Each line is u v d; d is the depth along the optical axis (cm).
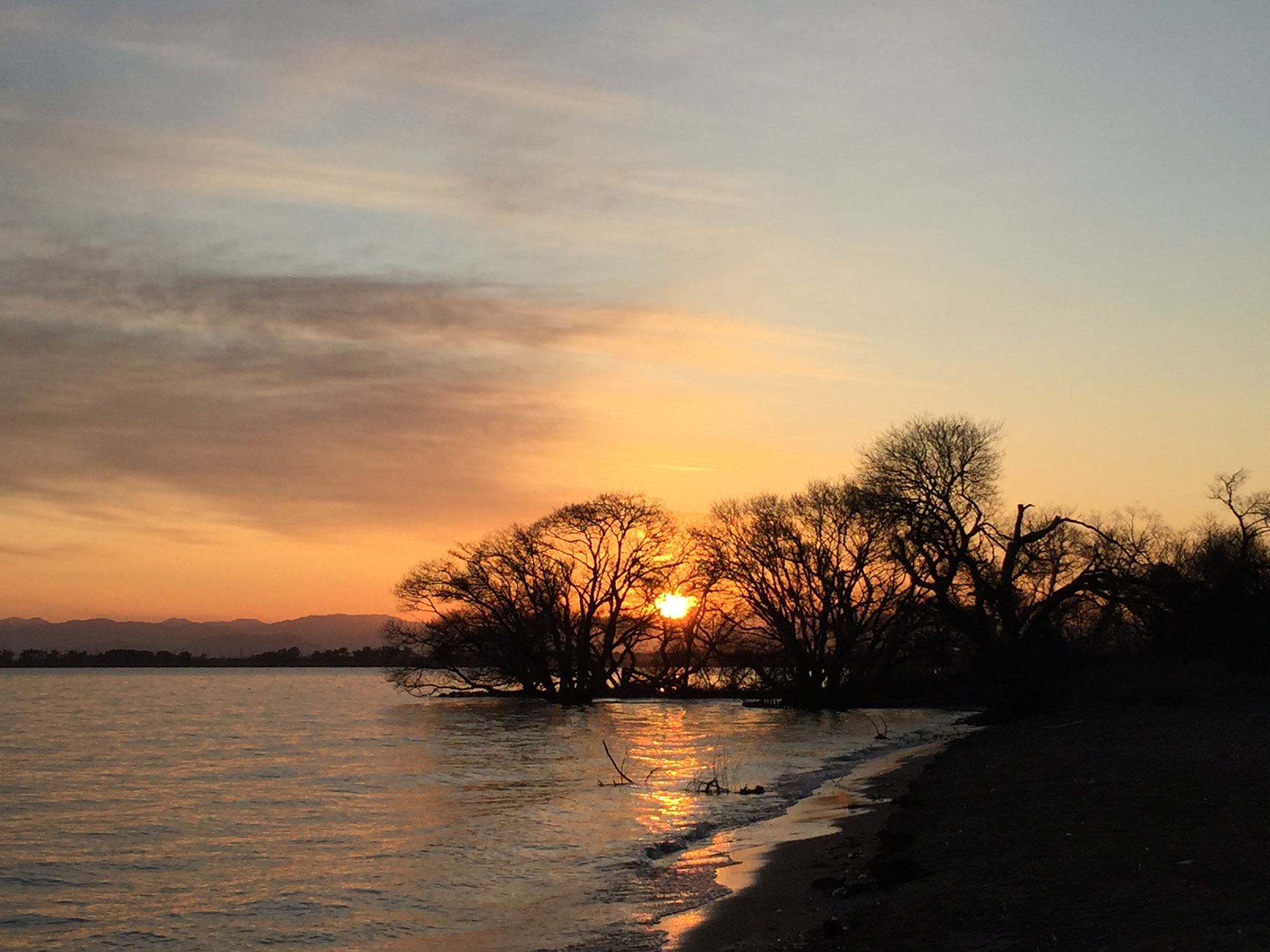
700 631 10188
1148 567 5959
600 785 3538
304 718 8756
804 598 8512
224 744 6038
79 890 2066
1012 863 1664
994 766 3241
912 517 5947
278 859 2322
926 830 2127
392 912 1762
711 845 2253
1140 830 1819
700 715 7944
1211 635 6228
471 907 1770
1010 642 5791
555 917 1648
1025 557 6512
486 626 9444
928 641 8275
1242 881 1368
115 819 3062
